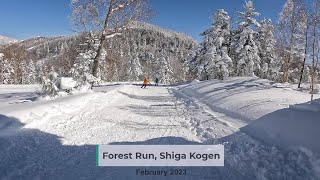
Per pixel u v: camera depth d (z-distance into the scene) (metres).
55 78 18.70
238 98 17.50
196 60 48.31
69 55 28.88
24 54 73.25
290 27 32.47
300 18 31.00
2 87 37.03
